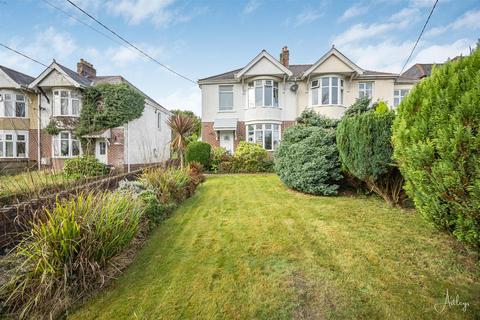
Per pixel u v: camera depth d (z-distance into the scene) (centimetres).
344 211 528
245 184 955
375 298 239
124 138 1655
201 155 1365
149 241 404
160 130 2262
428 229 401
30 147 1655
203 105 1645
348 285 262
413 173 288
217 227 465
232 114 1634
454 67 263
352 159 561
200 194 788
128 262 331
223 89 1644
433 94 271
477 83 220
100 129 1593
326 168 685
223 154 1431
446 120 247
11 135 1616
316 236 399
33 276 245
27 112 1655
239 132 1627
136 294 262
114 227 311
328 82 1523
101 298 257
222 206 624
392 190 550
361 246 353
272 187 869
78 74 1761
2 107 1609
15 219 334
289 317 222
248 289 264
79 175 587
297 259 325
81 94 1617
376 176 521
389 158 492
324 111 1509
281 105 1619
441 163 240
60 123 1557
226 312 232
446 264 290
